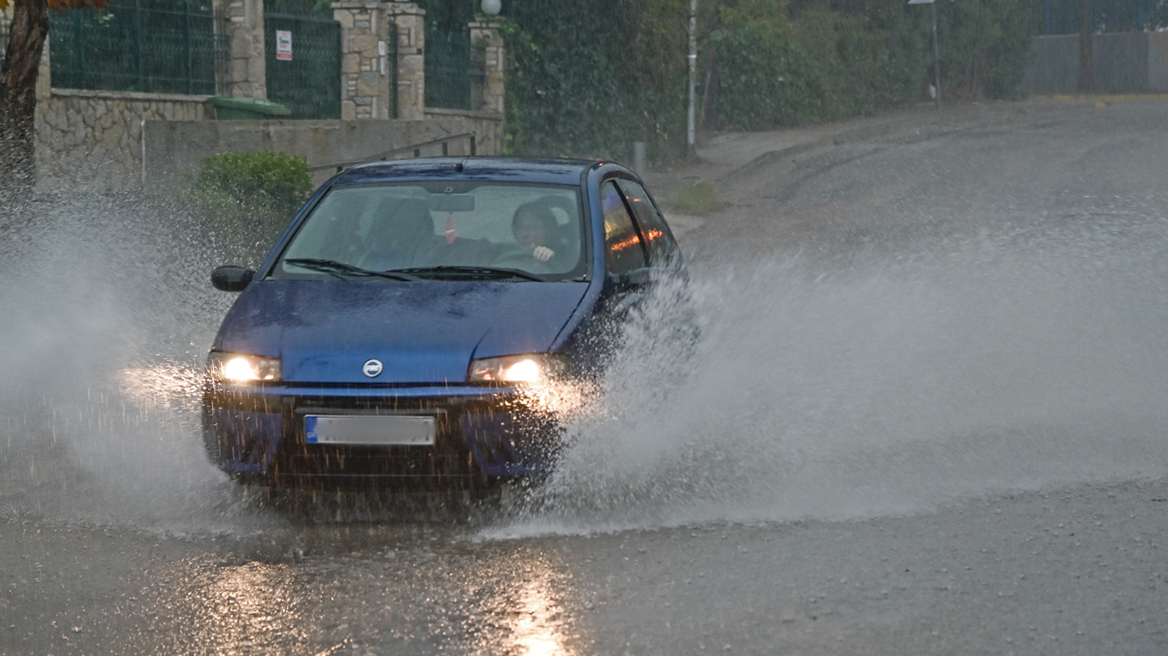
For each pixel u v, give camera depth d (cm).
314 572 1112
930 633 956
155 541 1206
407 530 1234
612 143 6450
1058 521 1237
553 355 1263
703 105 9000
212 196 3072
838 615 995
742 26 9281
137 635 973
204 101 4191
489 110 5644
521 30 5947
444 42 5362
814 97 9612
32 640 965
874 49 10569
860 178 5906
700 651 926
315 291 1393
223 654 933
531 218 1497
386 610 1016
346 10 4875
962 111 10556
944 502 1306
